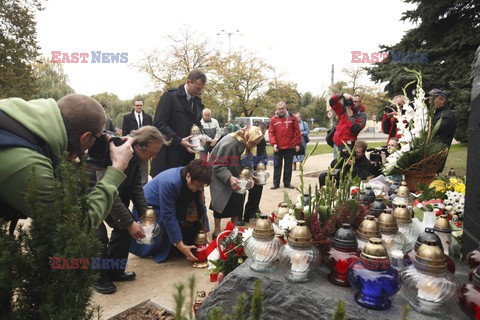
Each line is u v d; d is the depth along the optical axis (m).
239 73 27.42
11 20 21.64
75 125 1.55
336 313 1.00
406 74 11.94
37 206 1.20
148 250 3.65
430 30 13.05
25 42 22.17
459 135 11.95
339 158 2.26
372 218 1.88
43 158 1.36
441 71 11.86
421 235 1.80
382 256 1.53
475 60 2.08
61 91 33.31
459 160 11.11
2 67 21.34
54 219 1.20
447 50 12.10
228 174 4.11
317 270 1.91
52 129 1.44
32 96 22.86
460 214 2.77
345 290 1.70
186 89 4.43
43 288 1.16
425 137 3.43
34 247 1.18
